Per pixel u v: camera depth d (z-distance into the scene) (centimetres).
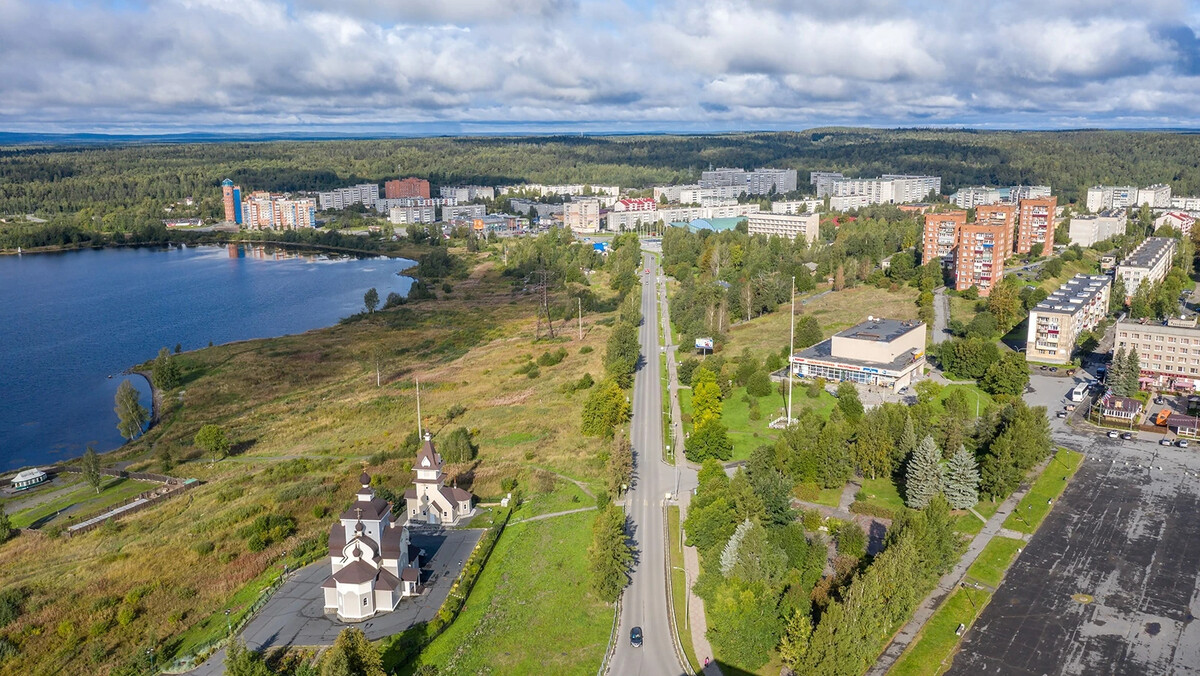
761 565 13225
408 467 19912
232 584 14700
